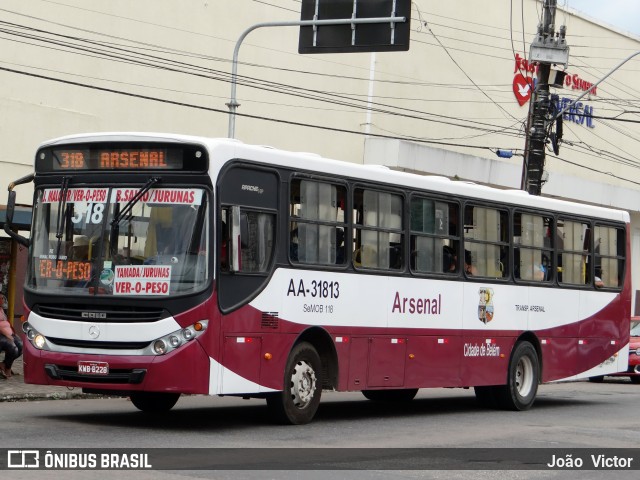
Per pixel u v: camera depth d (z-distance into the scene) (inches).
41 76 1055.0
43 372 551.2
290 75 1416.1
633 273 2121.1
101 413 641.0
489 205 764.0
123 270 541.0
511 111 1807.3
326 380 624.4
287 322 584.4
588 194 1881.2
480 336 748.6
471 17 1722.4
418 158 1546.5
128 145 551.8
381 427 633.0
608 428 677.9
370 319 645.9
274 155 580.4
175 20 1258.0
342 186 629.9
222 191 546.3
